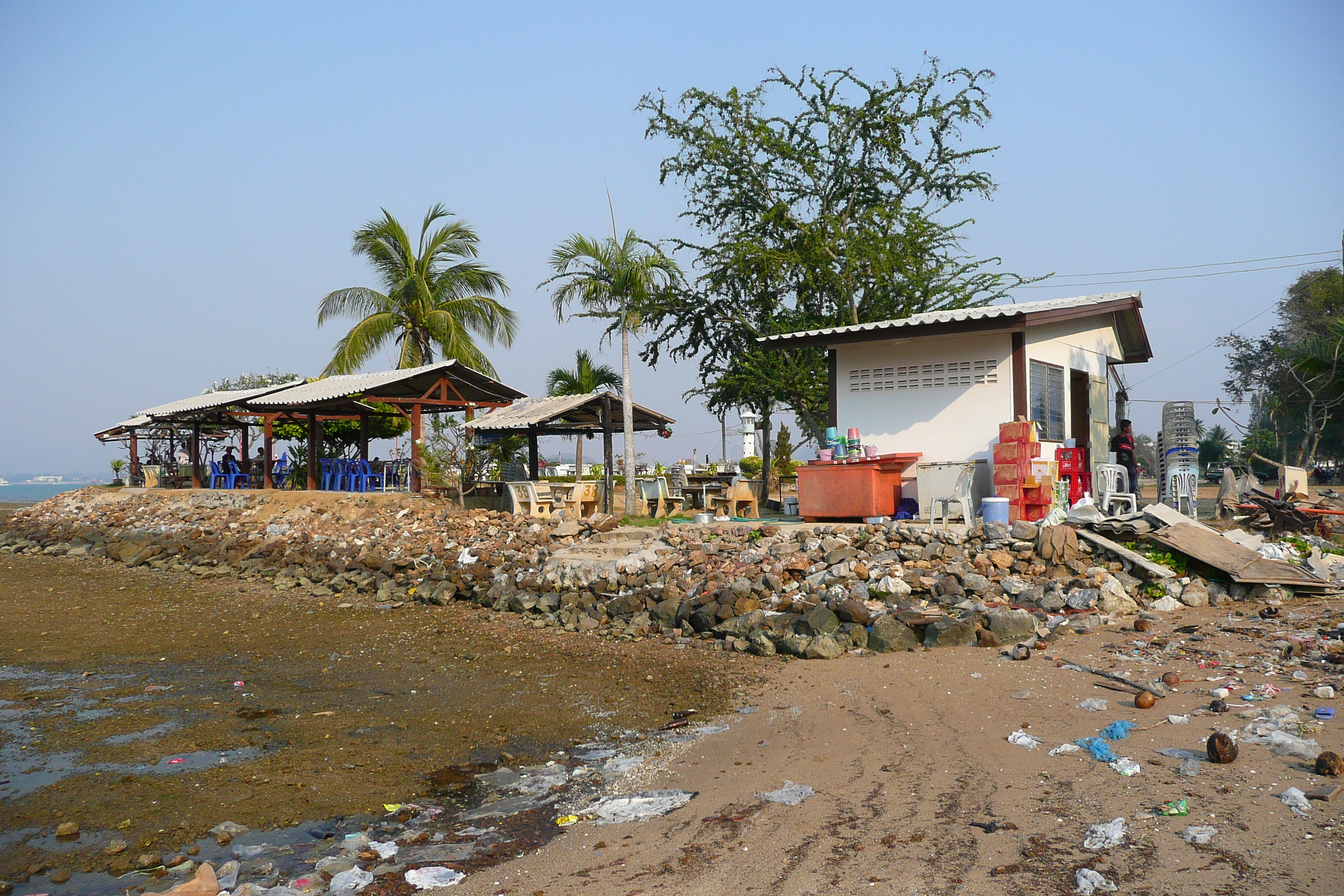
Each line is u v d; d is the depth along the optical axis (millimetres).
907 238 24016
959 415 14984
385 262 33062
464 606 14828
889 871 4512
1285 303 40625
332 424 32438
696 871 4777
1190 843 4418
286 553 20078
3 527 32719
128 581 19453
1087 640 9289
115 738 7965
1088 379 17016
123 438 36656
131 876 5250
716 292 24922
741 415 37250
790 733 7293
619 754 7148
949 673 8562
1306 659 7754
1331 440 35688
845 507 14484
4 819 6160
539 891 4711
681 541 14820
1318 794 4789
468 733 7910
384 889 4875
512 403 26984
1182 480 15328
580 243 20547
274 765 7156
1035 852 4531
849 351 16266
